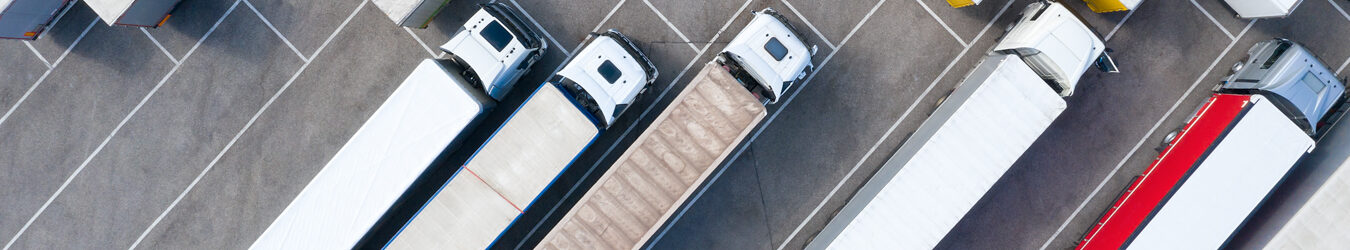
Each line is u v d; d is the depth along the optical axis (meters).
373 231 17.14
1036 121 15.48
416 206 18.28
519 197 15.54
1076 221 18.08
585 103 16.45
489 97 16.77
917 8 17.59
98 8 16.08
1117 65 17.70
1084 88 17.81
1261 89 16.45
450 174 18.12
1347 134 16.22
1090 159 17.91
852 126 17.81
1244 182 15.78
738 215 18.12
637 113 17.78
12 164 18.28
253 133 18.00
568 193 18.11
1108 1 16.47
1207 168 15.88
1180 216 15.95
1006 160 15.60
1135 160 17.81
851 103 17.78
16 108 18.14
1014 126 15.51
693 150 15.51
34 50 18.05
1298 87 16.34
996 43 17.52
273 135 17.98
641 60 16.95
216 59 17.97
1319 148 17.02
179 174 18.19
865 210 15.71
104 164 18.22
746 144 17.97
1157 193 16.53
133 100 18.08
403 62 17.80
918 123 17.72
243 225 18.20
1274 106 15.56
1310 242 15.77
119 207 18.31
